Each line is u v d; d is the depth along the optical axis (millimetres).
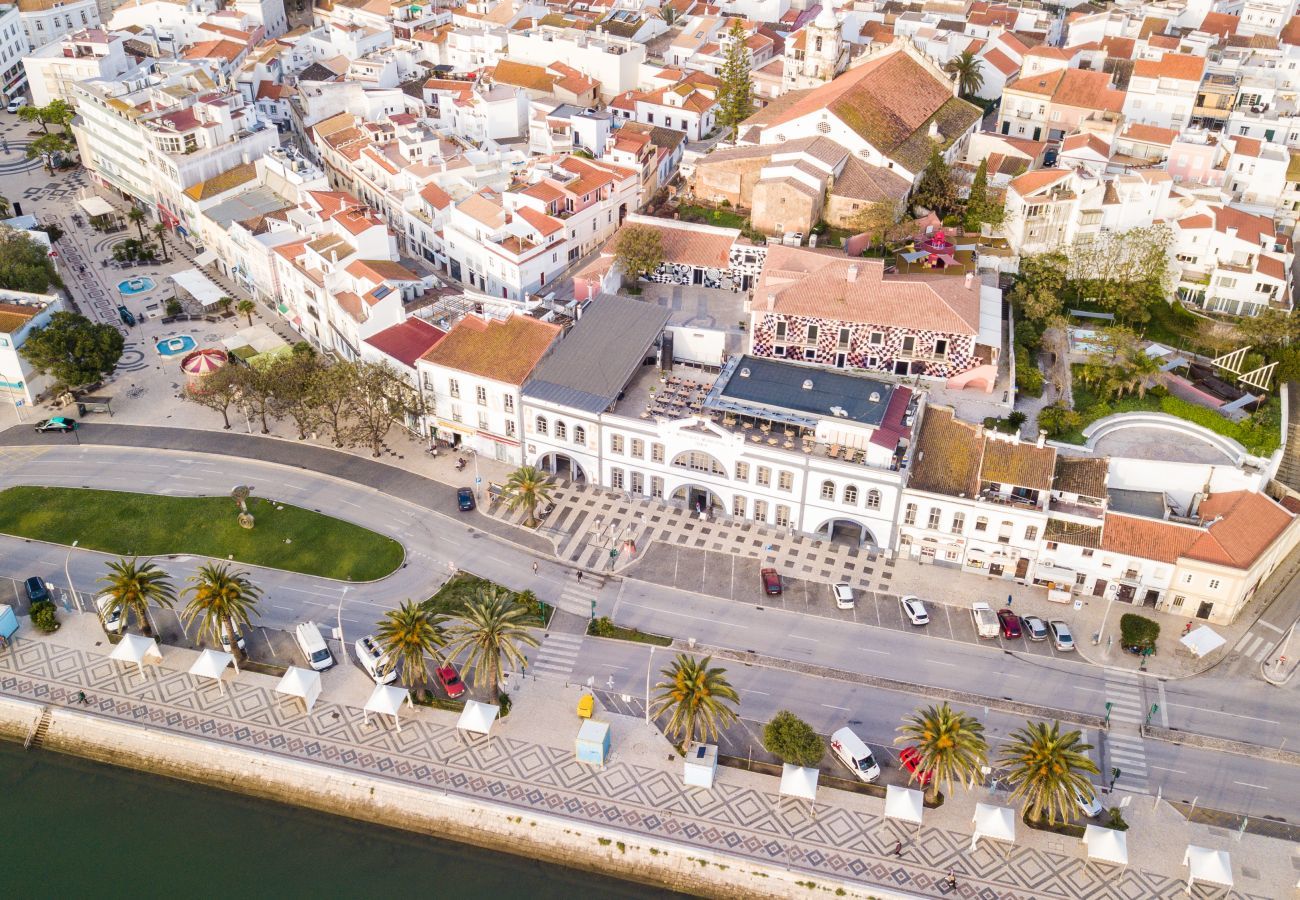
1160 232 169375
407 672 118438
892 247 175625
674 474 142125
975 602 130375
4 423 160000
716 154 194375
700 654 123438
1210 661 123812
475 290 183125
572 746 113125
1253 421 147000
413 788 108812
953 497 130000
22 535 138875
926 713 104625
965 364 148625
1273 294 167500
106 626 124625
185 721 115875
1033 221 172625
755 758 112312
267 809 111250
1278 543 129750
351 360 163000
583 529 141000
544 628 126625
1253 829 106000
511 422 147625
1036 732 107688
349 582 133000
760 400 141125
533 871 105688
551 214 179625
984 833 101938
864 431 133625
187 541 138625
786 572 134875
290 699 118438
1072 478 135000
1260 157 187625
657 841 103875
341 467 152125
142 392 167250
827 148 184750
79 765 115938
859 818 106438
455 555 137000
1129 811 107562
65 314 162875
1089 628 127375
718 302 170000
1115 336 150750
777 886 101688
